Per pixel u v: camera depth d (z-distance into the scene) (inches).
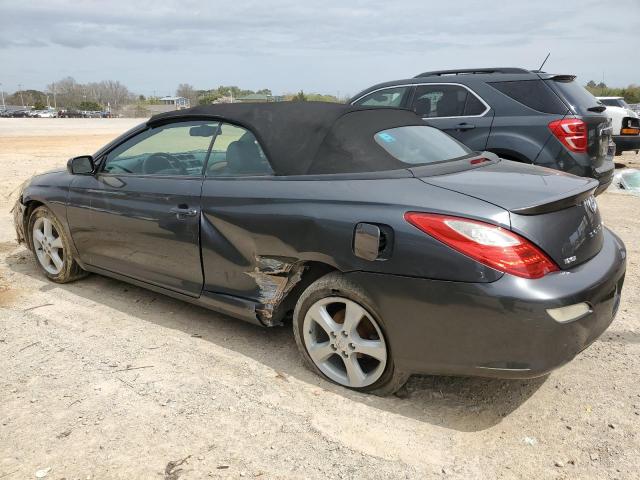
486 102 242.2
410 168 124.3
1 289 187.6
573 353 102.9
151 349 143.1
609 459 100.4
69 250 183.2
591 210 118.3
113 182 164.6
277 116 137.8
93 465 98.9
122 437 106.5
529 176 123.4
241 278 135.9
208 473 96.9
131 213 156.8
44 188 186.7
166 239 148.9
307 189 123.5
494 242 100.1
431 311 105.0
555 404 118.0
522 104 235.5
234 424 110.7
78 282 193.3
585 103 236.2
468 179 118.1
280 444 104.8
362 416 113.7
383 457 101.5
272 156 132.3
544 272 101.8
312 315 124.6
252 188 131.8
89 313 166.6
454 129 246.8
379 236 109.6
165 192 149.3
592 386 124.4
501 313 98.6
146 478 95.7
